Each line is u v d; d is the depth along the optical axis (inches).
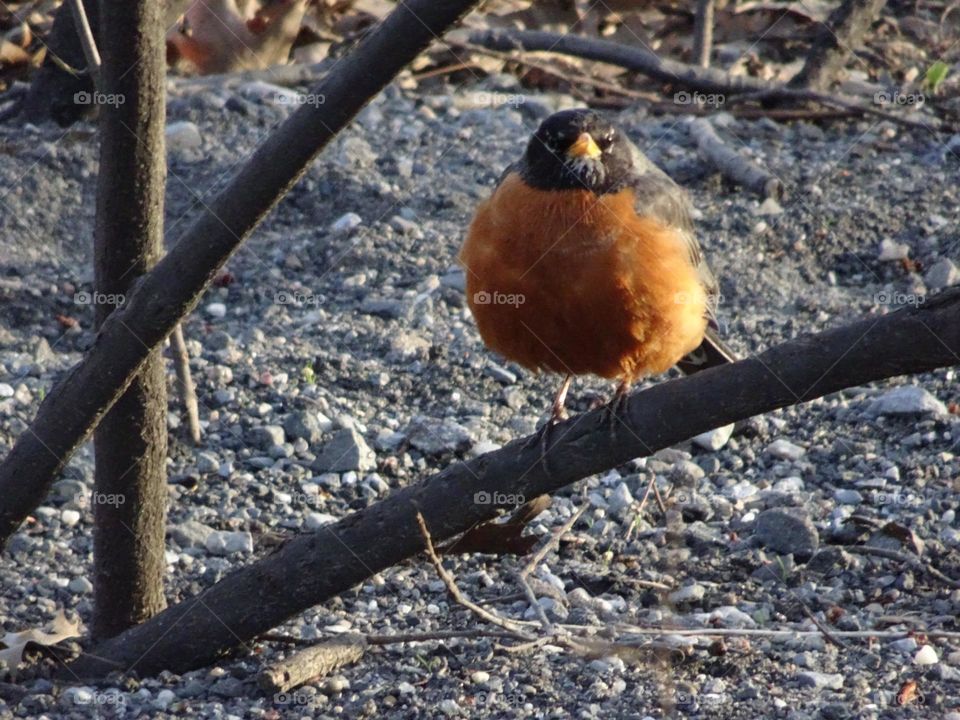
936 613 357.4
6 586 375.6
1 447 454.0
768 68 845.2
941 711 298.7
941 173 687.1
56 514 420.5
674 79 773.3
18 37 765.9
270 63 782.5
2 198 623.5
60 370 510.3
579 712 301.3
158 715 300.7
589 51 782.5
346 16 816.3
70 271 585.6
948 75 828.6
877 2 790.5
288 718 300.2
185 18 767.1
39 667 326.3
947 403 494.3
